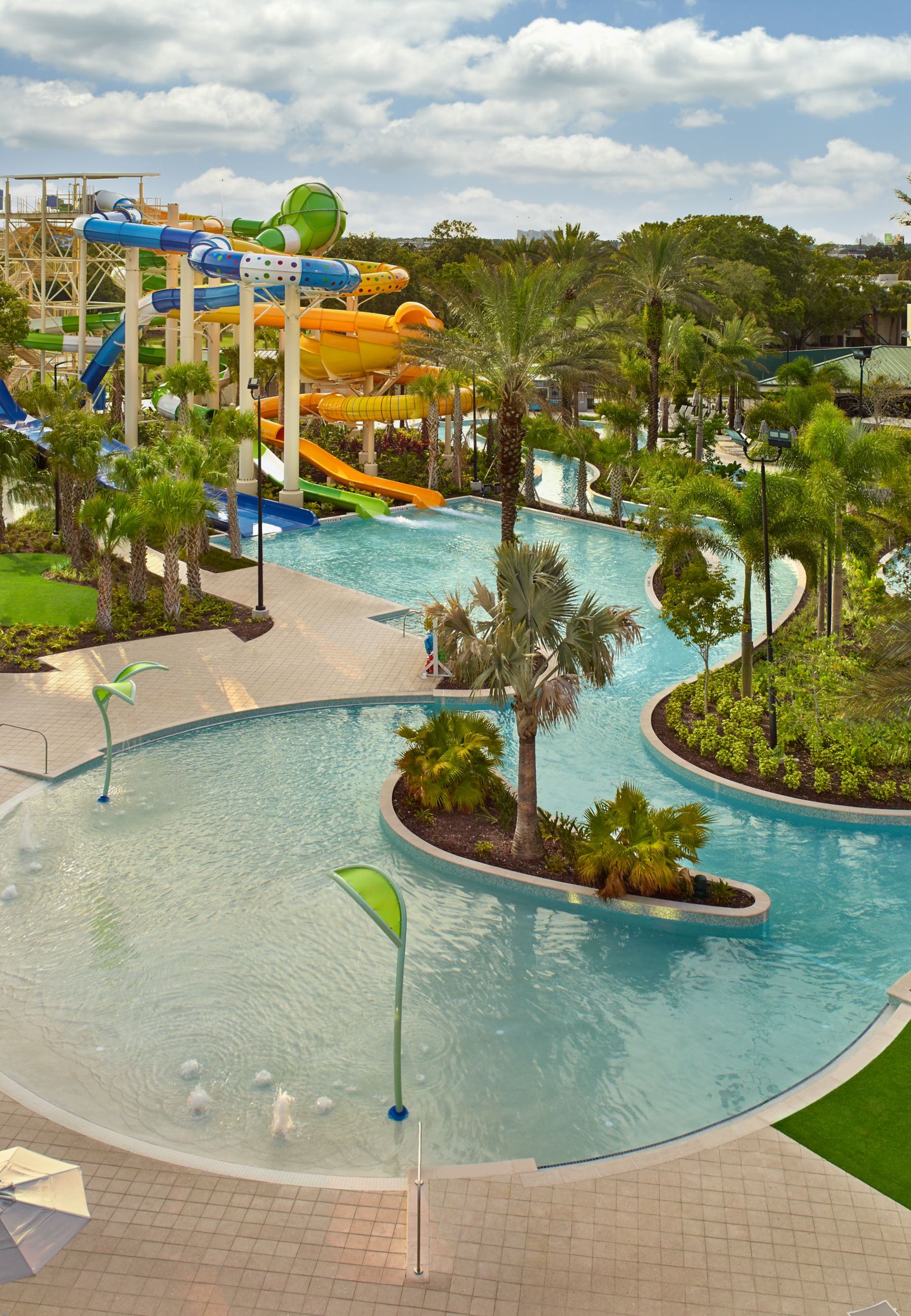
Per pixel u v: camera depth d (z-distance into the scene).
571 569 42.66
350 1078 13.89
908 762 23.89
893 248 162.38
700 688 28.20
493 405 55.31
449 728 21.86
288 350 49.75
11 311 57.91
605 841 18.34
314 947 16.89
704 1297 10.27
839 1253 10.79
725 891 18.20
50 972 15.97
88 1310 9.98
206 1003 15.35
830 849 20.72
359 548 45.91
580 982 16.22
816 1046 14.73
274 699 27.41
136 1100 13.36
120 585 36.81
